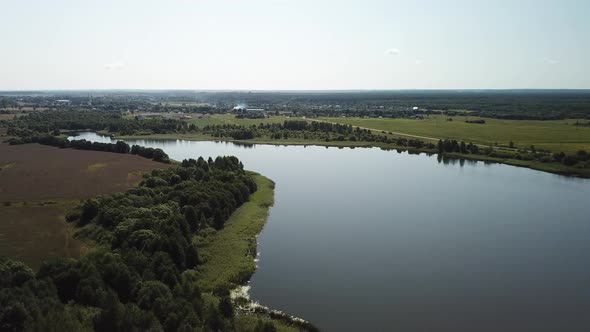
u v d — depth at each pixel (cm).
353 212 10869
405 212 10925
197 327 4588
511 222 10262
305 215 10588
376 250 8450
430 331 5775
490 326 5925
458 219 10412
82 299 5222
